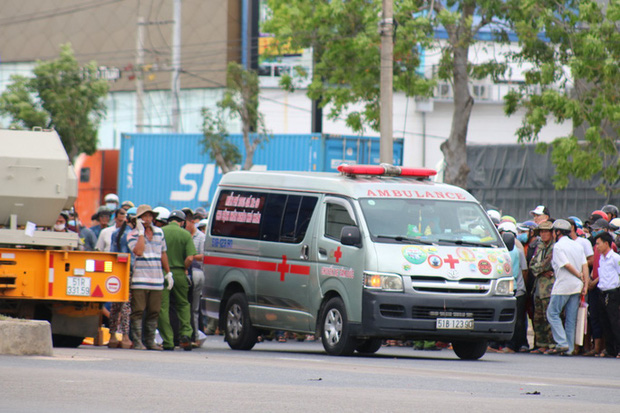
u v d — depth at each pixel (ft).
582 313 157.58
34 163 133.08
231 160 350.43
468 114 299.79
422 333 130.00
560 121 294.66
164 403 69.05
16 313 131.54
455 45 294.66
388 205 135.64
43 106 506.07
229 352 142.51
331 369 104.83
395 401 74.38
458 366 122.21
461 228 136.87
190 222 169.17
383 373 102.06
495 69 297.94
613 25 283.18
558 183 296.51
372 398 75.87
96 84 508.94
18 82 508.12
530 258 169.58
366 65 307.37
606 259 158.20
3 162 132.16
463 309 131.44
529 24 287.69
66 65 504.84
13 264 128.26
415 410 69.05
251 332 148.97
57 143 136.15
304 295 139.64
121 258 132.77
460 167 299.99
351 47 310.65
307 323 139.44
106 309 160.97
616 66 277.23
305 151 329.31
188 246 147.02
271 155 339.77
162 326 143.95
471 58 524.52
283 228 144.87
